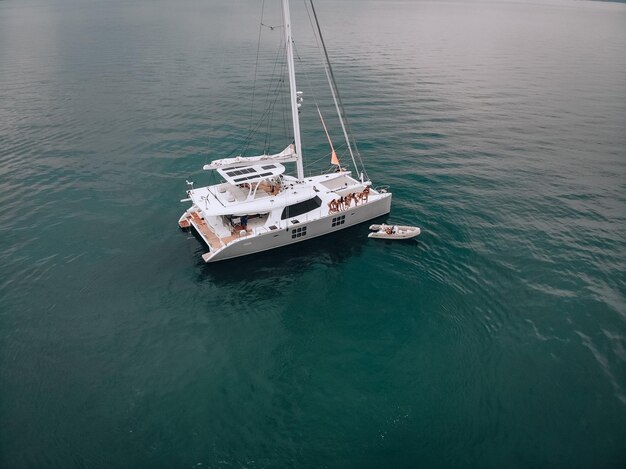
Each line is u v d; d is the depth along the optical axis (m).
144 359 21.89
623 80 74.88
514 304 25.08
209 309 25.31
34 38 112.25
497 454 17.14
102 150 46.47
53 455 17.28
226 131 51.78
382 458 17.09
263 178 29.86
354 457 17.14
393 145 47.31
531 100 63.56
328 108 59.47
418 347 22.38
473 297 25.72
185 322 24.34
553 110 59.28
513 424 18.31
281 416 18.88
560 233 31.69
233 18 144.75
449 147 46.94
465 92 67.12
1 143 47.62
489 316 24.27
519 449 17.30
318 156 45.06
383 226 31.91
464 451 17.30
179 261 29.53
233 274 28.30
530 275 27.42
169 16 153.12
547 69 82.75
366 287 26.89
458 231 32.16
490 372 20.81
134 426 18.48
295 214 31.14
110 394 19.95
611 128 52.84
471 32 128.88
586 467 16.59
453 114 57.22
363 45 103.44
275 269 28.72
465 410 18.98
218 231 30.61
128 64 82.81
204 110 58.53
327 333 23.48
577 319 23.89
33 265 28.77
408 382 20.41
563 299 25.33
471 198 36.62
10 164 42.94
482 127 52.88
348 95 64.94
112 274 28.16
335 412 19.00
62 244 31.06
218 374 21.06
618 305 24.84
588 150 46.44
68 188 38.75
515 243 30.64
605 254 29.33
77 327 23.84
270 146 47.94
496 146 47.38
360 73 77.25
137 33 118.12
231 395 19.94
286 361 21.75
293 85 29.69
